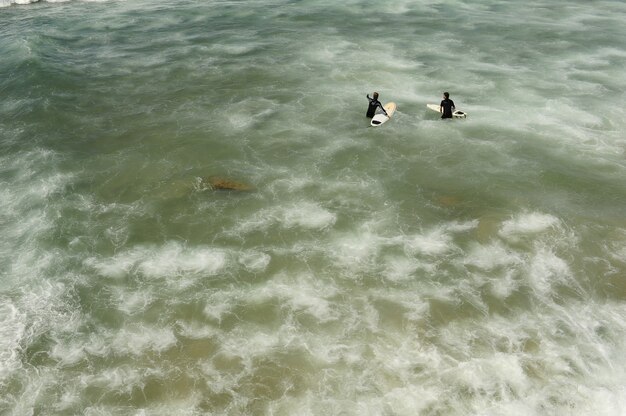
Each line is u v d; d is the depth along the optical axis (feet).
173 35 106.22
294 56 92.48
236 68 87.15
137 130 66.90
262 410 32.32
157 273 43.62
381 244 46.44
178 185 55.16
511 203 51.57
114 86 80.07
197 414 32.14
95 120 69.56
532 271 42.88
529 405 32.22
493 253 44.98
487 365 34.86
